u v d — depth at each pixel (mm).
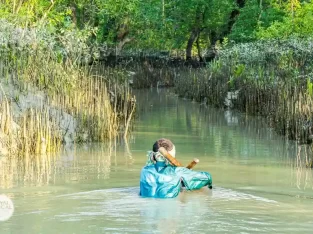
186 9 36625
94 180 9898
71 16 27719
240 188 9453
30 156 12328
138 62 34844
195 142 14578
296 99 15508
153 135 15719
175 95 29141
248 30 33094
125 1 30375
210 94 24234
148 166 8977
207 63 33375
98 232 6805
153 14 34625
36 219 7340
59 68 15422
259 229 6992
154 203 8133
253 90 20469
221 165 11617
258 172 10922
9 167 11094
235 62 24875
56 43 17312
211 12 36625
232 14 37375
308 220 7410
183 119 19469
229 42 33781
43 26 17203
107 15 30125
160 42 36938
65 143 13797
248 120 19203
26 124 12906
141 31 34531
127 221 7250
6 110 12742
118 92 19062
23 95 14227
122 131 16250
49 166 11234
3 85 14195
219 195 8727
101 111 15031
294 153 13031
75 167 11141
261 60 24109
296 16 27547
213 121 18969
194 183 9031
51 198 8453
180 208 7883
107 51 32250
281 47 23516
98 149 13305
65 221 7246
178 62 38062
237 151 13266
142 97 27906
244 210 7848
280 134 15836
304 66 21203
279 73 21203
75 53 17438
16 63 14891
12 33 15508
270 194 8984
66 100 14820
